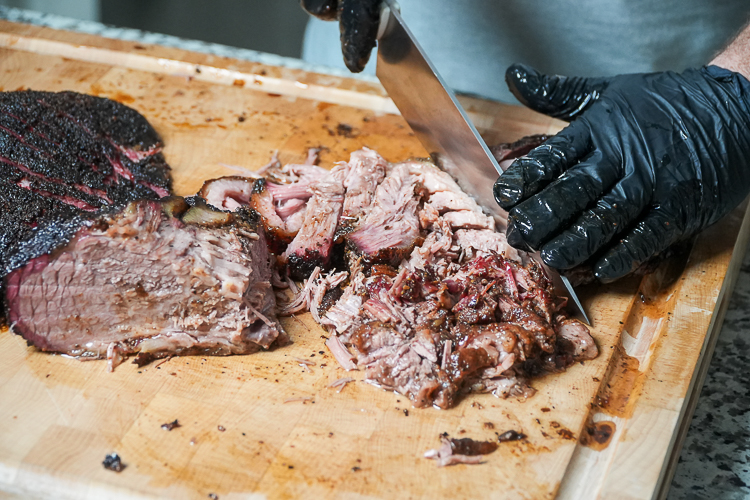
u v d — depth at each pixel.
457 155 0.78
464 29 0.99
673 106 0.75
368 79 0.94
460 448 0.64
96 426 0.64
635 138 0.74
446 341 0.68
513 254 0.75
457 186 0.78
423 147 0.87
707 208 0.74
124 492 0.61
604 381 0.69
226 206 0.76
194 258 0.68
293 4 1.70
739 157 0.75
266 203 0.76
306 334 0.71
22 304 0.67
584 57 0.97
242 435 0.64
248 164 0.85
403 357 0.67
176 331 0.69
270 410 0.66
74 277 0.67
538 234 0.70
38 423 0.64
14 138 0.79
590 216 0.71
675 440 0.66
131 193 0.79
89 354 0.69
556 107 0.83
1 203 0.74
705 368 0.73
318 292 0.72
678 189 0.73
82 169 0.79
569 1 0.94
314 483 0.62
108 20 1.54
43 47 0.96
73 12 1.48
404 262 0.74
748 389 0.74
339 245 0.75
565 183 0.71
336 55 1.09
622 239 0.72
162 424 0.65
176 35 1.67
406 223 0.75
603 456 0.65
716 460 0.69
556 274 0.72
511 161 0.81
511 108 0.91
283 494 0.62
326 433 0.65
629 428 0.65
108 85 0.92
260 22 1.71
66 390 0.66
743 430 0.71
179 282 0.68
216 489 0.62
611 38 0.95
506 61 1.00
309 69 0.95
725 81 0.77
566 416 0.67
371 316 0.70
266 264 0.73
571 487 0.64
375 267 0.72
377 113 0.91
